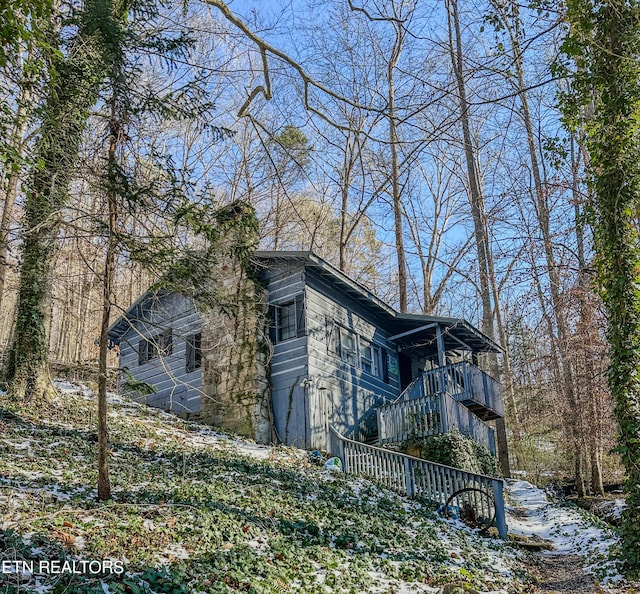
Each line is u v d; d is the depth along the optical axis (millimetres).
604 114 9797
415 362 22812
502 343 28297
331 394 16938
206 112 9023
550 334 20156
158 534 6871
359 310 19469
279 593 6148
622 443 9203
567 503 17469
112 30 7816
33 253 12773
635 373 9242
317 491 11047
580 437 20094
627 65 9492
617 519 14445
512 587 8344
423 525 10633
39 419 11805
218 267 17188
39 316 13273
